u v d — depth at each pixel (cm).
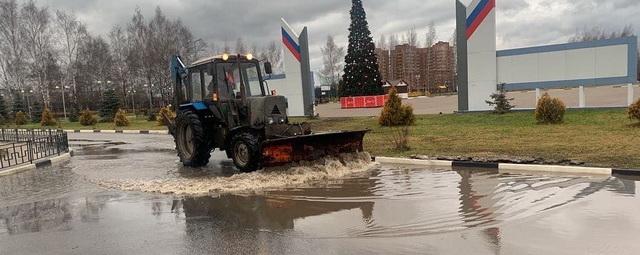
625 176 657
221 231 477
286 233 459
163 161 1067
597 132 1069
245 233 466
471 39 1681
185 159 973
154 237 468
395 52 8550
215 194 652
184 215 548
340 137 839
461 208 520
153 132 2209
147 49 4275
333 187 666
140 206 606
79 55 4616
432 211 512
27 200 690
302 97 2255
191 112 957
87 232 498
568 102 2219
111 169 966
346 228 465
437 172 763
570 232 418
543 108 1315
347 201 579
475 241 406
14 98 4372
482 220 469
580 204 512
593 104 2058
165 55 4150
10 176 962
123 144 1638
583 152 834
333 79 6700
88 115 3225
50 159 1149
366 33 3572
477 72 1684
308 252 400
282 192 644
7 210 628
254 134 801
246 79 918
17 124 3747
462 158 849
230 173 836
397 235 434
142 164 1027
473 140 1091
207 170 891
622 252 364
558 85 1571
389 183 682
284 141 757
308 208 553
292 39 2247
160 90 4384
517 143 998
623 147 852
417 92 6531
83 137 2167
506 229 436
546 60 1577
